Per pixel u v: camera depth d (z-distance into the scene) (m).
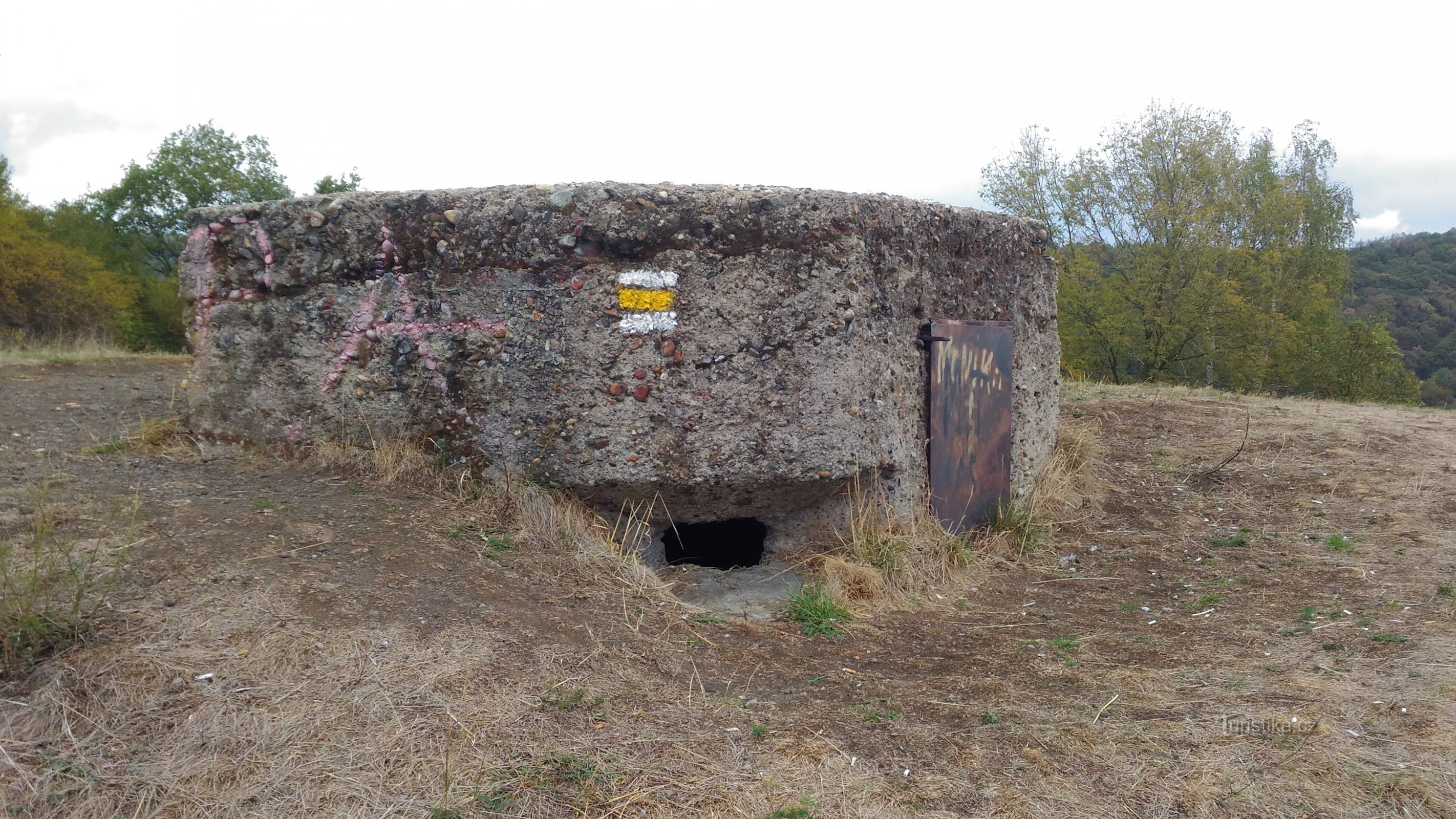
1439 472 6.76
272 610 2.92
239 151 31.52
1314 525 5.93
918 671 3.56
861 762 2.66
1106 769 2.67
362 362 4.50
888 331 4.80
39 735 2.24
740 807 2.36
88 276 19.52
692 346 4.35
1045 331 6.29
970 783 2.58
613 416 4.32
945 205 5.27
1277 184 23.28
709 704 2.97
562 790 2.34
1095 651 3.82
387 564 3.45
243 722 2.39
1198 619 4.32
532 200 4.33
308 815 2.13
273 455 4.57
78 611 2.60
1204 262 21.23
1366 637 3.84
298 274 4.53
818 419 4.46
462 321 4.42
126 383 6.70
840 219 4.47
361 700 2.57
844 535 4.83
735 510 4.71
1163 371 22.95
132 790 2.13
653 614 3.71
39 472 4.02
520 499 4.24
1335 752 2.73
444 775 2.32
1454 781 2.57
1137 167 21.77
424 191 4.45
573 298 4.31
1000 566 5.21
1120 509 6.31
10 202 21.12
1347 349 25.53
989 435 5.54
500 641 3.08
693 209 4.32
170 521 3.48
